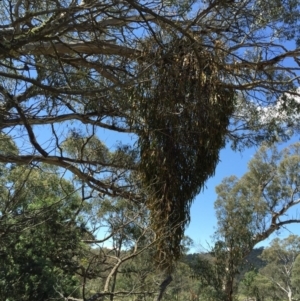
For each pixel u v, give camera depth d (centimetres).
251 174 2284
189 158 709
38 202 950
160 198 715
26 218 806
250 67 818
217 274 2008
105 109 798
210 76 708
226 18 721
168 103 700
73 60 720
